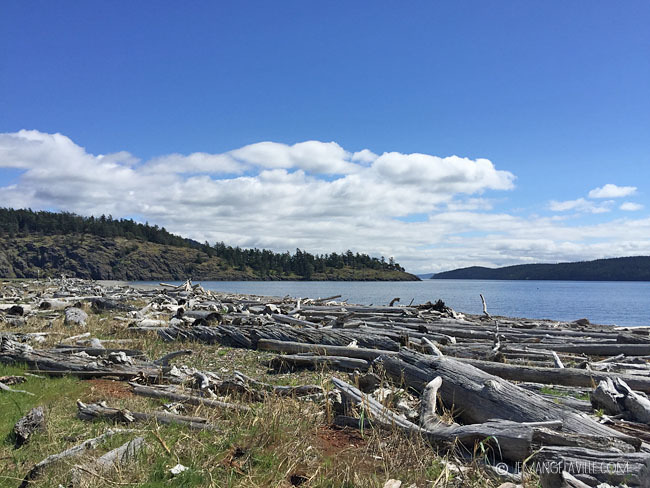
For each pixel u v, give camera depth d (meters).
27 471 5.50
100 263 174.50
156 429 6.65
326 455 6.03
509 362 12.76
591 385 9.72
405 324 19.22
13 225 191.75
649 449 5.49
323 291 92.25
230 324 17.14
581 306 58.34
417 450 5.90
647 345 14.83
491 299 74.75
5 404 7.94
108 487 5.07
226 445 6.22
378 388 8.77
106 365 10.32
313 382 10.30
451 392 7.58
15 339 13.62
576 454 5.10
